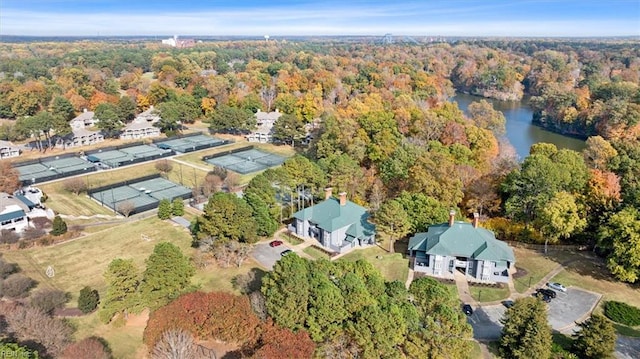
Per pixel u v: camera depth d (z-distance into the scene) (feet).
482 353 142.72
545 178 219.00
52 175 326.85
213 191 294.66
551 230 204.64
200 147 415.03
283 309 133.90
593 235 206.80
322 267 146.20
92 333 152.76
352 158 294.87
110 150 404.57
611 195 211.82
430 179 236.02
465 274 190.39
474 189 240.73
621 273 175.42
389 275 190.29
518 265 198.08
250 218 205.98
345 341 127.85
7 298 170.19
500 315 163.32
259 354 121.90
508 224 224.53
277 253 210.79
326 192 239.91
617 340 148.36
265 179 236.63
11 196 262.26
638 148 289.33
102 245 223.10
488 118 416.87
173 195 296.92
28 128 382.22
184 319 137.39
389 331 123.85
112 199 288.71
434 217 214.48
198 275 190.80
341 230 217.15
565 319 159.84
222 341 141.38
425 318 130.93
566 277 188.03
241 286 176.65
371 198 248.73
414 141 305.12
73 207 275.39
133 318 161.07
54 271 196.34
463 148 291.58
